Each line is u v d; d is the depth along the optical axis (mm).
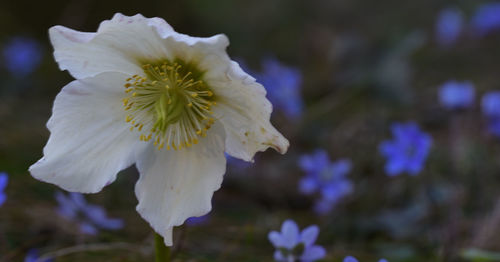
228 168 656
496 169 618
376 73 868
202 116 438
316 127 769
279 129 749
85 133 433
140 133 439
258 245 551
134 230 554
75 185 430
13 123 731
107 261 500
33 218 537
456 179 579
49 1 1209
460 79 986
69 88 431
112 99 437
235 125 436
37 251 495
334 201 591
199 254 520
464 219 577
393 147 541
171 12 1254
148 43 426
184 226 480
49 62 1112
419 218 583
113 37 424
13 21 1198
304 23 1424
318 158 588
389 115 792
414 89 922
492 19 990
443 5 1502
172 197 435
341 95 874
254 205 620
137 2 1209
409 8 1552
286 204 632
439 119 761
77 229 525
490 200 591
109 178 434
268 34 1408
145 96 440
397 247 559
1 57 1018
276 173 663
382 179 638
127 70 435
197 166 438
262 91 418
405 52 906
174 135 439
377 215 596
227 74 421
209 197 435
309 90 926
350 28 1447
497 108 573
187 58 429
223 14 1396
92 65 430
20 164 620
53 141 429
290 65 1138
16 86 921
